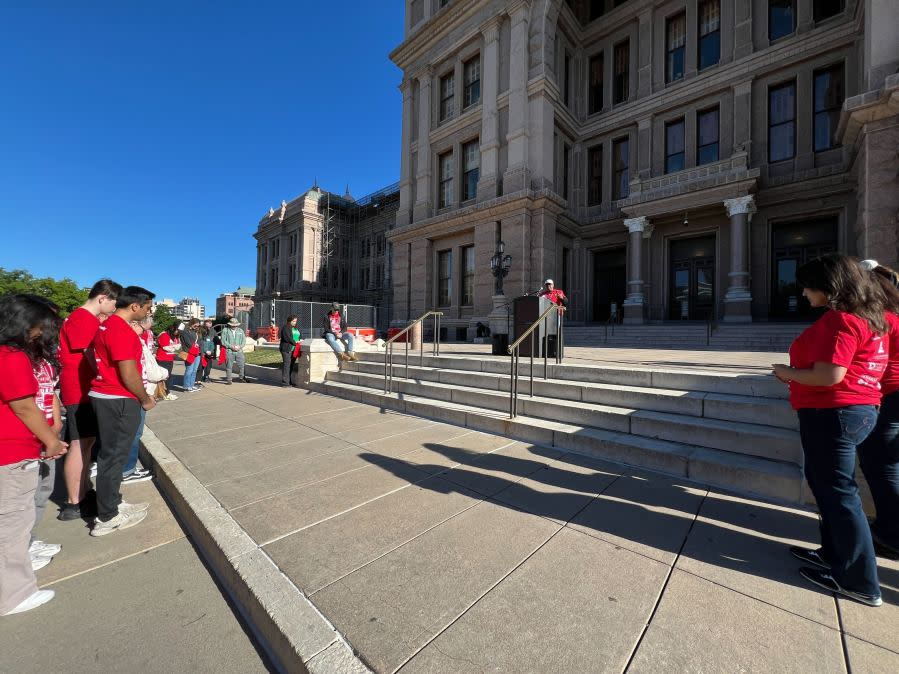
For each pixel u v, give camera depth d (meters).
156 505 3.47
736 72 15.05
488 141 17.14
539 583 2.09
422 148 19.97
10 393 2.06
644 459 3.72
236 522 2.79
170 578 2.43
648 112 17.11
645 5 17.33
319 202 43.66
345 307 22.36
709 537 2.53
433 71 19.81
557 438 4.36
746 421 3.83
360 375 7.96
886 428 2.26
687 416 4.15
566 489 3.27
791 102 14.32
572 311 18.66
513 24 16.41
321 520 2.81
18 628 1.99
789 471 3.11
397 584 2.10
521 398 5.25
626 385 5.06
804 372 2.02
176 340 9.56
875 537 2.37
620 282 18.62
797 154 14.03
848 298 1.98
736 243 13.88
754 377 4.21
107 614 2.10
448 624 1.81
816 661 1.59
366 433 5.05
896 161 8.71
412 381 7.05
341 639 1.72
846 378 2.00
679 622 1.81
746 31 14.98
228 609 2.16
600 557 2.32
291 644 1.70
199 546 2.80
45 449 2.27
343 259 45.03
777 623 1.80
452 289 18.83
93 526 3.12
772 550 2.38
